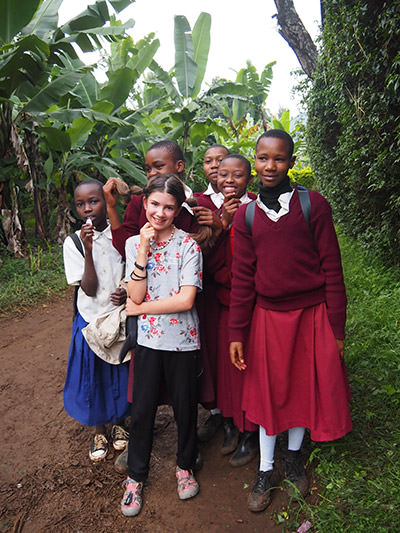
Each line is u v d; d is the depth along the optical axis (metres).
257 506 1.96
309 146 9.00
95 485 2.23
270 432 1.91
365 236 5.07
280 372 1.91
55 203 8.78
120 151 8.42
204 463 2.34
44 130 6.52
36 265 6.35
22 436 2.70
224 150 2.54
